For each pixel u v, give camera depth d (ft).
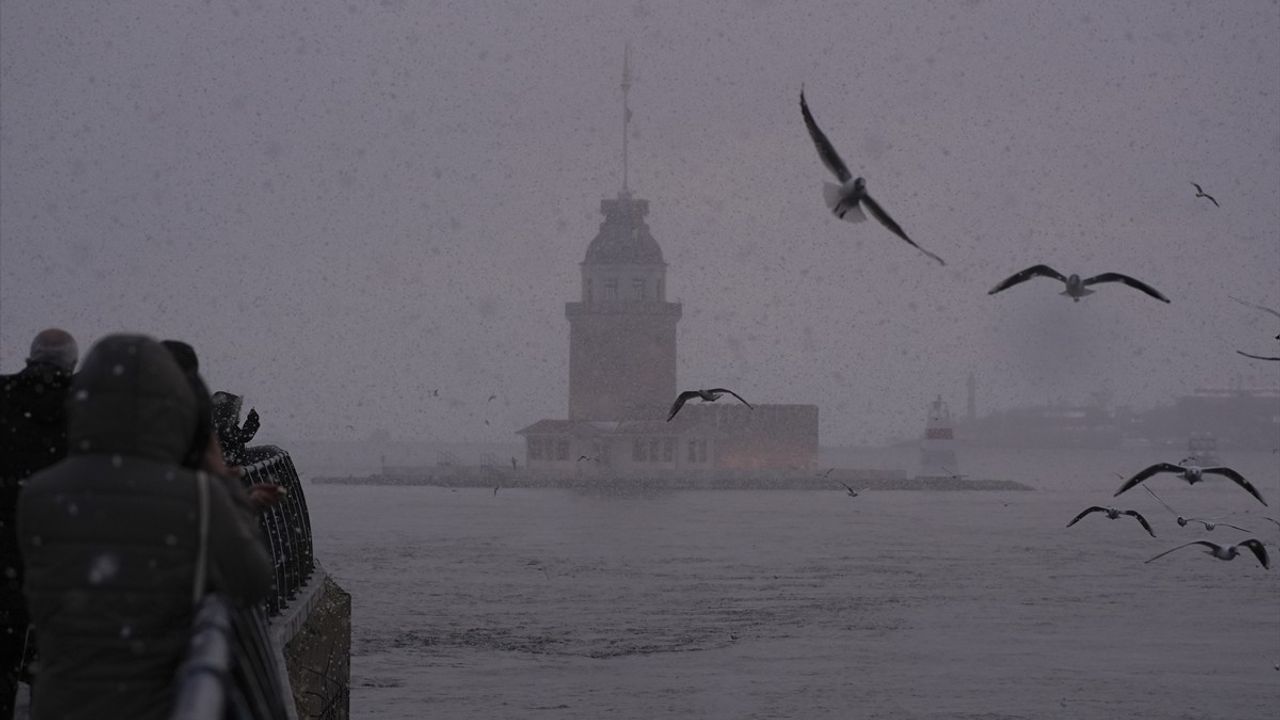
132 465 14.92
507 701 93.86
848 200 18.69
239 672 14.67
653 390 579.48
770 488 586.45
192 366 20.06
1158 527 360.89
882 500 527.81
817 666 111.96
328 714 45.06
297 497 48.08
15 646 26.37
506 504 455.63
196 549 14.87
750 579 197.67
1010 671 110.42
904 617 149.28
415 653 116.47
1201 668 112.78
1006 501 533.55
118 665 14.56
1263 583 192.85
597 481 583.99
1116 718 90.07
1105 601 167.94
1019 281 26.84
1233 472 37.11
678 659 115.24
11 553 26.16
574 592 173.47
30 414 26.27
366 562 223.10
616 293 577.02
